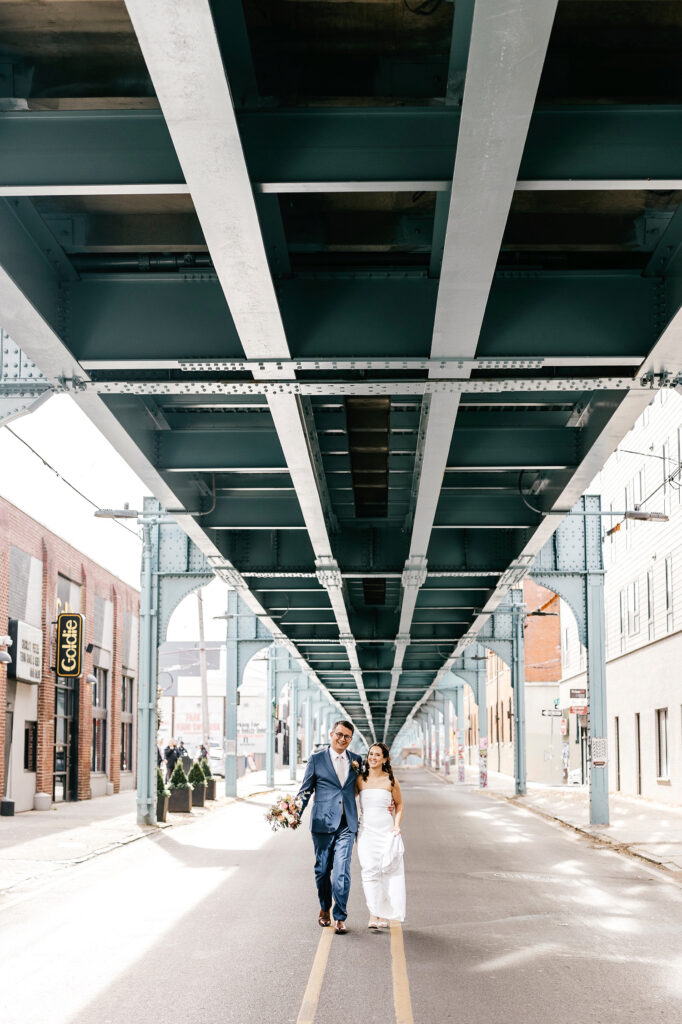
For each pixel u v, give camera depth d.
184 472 15.20
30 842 21.03
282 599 25.06
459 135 6.15
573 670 56.00
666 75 7.36
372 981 8.66
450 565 19.80
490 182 6.71
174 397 13.01
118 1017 7.51
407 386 10.21
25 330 9.12
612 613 45.53
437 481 13.66
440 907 12.84
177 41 5.29
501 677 78.06
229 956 9.71
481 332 9.66
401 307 9.65
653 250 9.56
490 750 85.00
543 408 13.82
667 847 20.80
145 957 9.68
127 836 22.56
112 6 6.48
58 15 6.59
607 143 7.00
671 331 9.09
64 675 33.62
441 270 7.84
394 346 9.60
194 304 9.64
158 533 26.89
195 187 6.73
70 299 9.67
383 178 6.84
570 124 7.01
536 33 5.21
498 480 16.95
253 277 7.91
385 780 11.12
